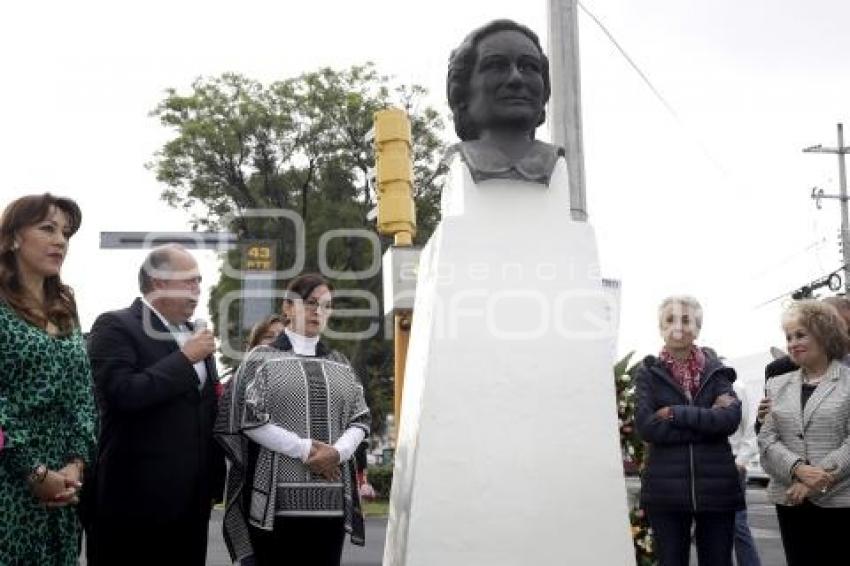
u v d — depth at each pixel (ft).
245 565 15.57
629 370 17.06
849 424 13.34
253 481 13.39
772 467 13.85
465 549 11.88
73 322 11.30
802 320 14.06
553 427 12.31
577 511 12.11
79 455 10.82
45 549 10.54
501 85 13.37
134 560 12.45
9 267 10.91
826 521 13.25
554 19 24.58
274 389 13.57
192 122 67.41
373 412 67.05
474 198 13.02
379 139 23.85
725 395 14.84
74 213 11.54
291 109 67.92
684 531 14.74
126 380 12.22
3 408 10.09
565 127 24.21
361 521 14.20
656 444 14.94
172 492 12.45
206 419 13.21
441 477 12.04
